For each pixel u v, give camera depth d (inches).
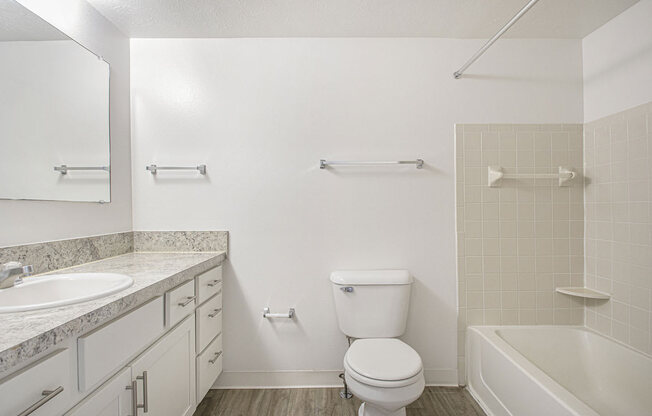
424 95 78.4
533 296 78.6
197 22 71.2
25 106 49.1
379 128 78.2
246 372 77.7
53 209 55.1
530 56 79.0
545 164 78.8
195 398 61.6
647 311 64.6
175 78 77.4
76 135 59.1
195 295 62.2
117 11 66.6
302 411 68.1
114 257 69.8
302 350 78.0
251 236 77.9
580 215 78.8
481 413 68.2
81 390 33.5
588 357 73.7
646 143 64.6
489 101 78.7
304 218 78.0
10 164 46.7
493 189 78.7
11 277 41.1
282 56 78.0
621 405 65.5
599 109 75.0
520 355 62.8
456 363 78.6
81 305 35.9
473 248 78.5
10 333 27.9
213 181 77.6
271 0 64.0
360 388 54.2
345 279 72.3
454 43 78.7
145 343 45.0
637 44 66.0
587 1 65.1
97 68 64.6
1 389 24.8
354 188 78.1
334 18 70.4
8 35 46.7
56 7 56.0
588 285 77.8
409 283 72.5
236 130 77.8
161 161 77.3
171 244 76.9
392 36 78.1
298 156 77.9
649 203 64.2
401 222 78.3
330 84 78.0
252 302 77.9
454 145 78.6
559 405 48.5
